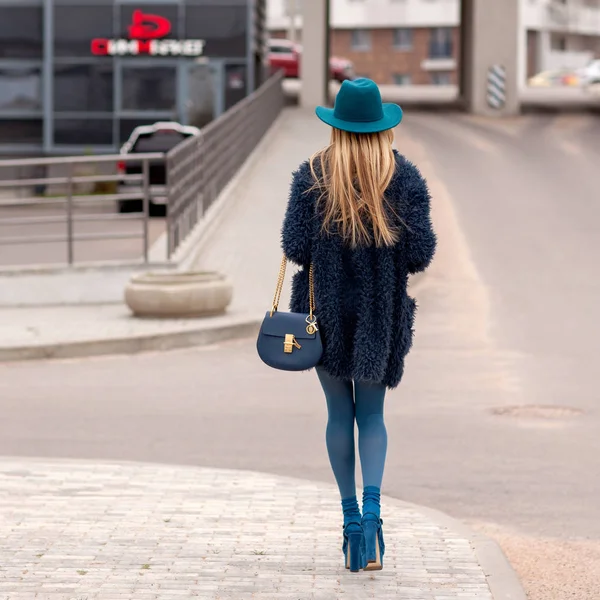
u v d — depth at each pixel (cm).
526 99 7688
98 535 886
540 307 2419
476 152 4891
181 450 1291
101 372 1853
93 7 5653
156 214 4422
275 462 1233
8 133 5703
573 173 4344
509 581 769
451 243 3145
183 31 5638
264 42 6316
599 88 10369
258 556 829
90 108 5675
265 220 3272
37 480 1079
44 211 4825
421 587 755
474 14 6606
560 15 15038
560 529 979
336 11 15212
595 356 1939
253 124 4541
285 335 763
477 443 1318
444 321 2294
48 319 2306
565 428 1402
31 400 1609
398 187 763
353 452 798
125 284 2561
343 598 733
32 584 764
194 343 2125
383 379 779
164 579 774
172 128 4538
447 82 15100
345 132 761
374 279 762
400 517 948
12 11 5672
